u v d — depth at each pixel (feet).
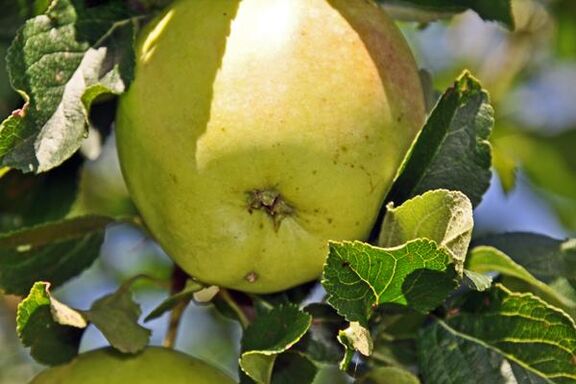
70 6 1.91
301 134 1.84
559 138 2.76
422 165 1.90
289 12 1.87
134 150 1.89
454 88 1.91
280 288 1.94
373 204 1.88
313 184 1.85
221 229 1.88
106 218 2.04
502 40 2.84
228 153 1.84
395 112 1.88
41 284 1.89
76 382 1.94
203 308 2.78
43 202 2.19
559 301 1.98
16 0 2.11
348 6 1.90
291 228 1.89
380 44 1.90
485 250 1.94
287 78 1.84
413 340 2.01
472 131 1.91
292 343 1.85
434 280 1.85
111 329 1.94
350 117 1.85
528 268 2.00
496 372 1.92
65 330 1.96
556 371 1.90
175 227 1.90
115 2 1.93
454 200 1.82
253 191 1.86
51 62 1.89
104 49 1.91
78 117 1.87
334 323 1.98
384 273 1.83
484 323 1.94
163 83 1.87
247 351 1.90
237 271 1.91
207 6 1.89
